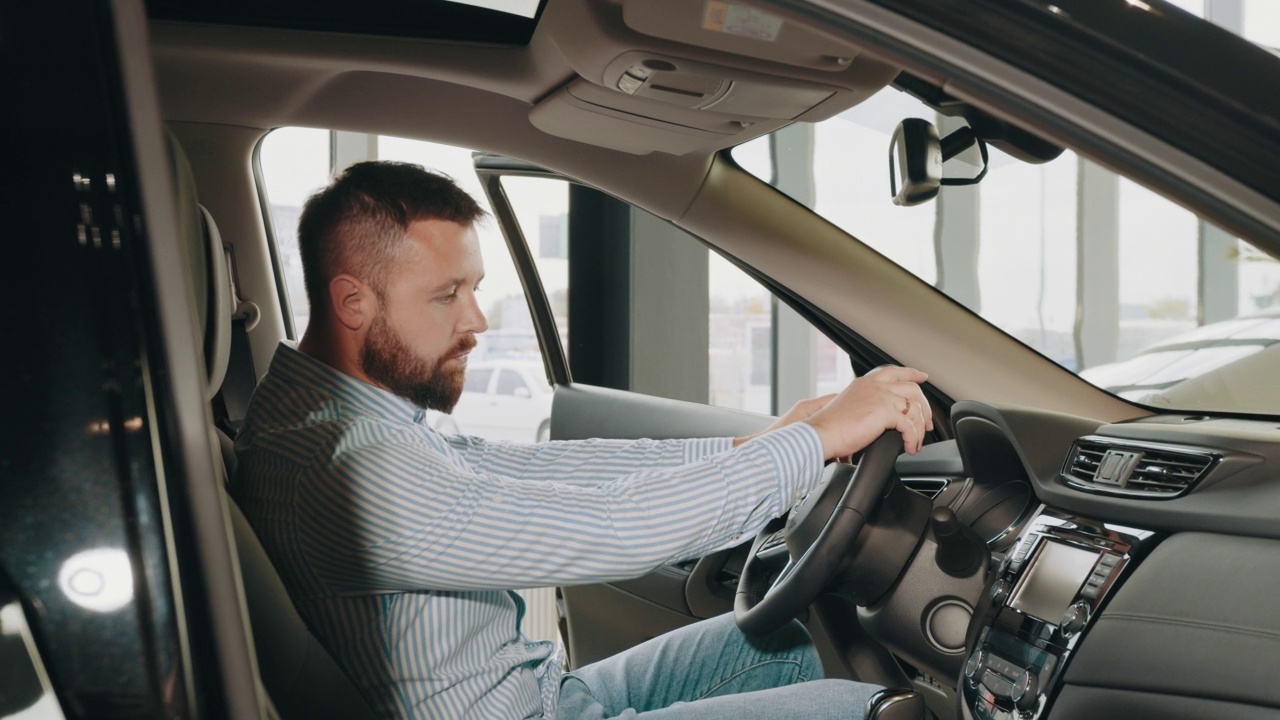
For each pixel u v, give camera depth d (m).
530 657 1.26
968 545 1.38
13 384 0.48
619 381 4.89
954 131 1.53
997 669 1.29
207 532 0.49
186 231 0.82
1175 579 1.16
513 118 1.79
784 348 6.01
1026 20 0.65
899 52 0.66
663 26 1.37
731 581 1.93
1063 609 1.25
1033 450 1.44
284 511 1.09
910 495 1.39
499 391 5.09
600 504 1.10
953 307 1.86
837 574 1.39
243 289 2.07
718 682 1.49
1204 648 1.08
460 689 1.14
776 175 6.00
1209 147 0.67
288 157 2.04
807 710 1.25
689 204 1.91
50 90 0.50
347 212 1.16
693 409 2.00
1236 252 4.88
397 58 1.65
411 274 1.17
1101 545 1.27
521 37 1.64
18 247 0.49
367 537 1.05
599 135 1.78
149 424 0.49
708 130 1.72
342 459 1.07
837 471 1.37
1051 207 6.62
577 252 4.86
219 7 1.59
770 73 1.49
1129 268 6.53
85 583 0.48
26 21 0.50
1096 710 1.16
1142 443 1.33
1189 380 1.83
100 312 0.49
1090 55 0.65
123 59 0.51
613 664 1.52
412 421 1.20
